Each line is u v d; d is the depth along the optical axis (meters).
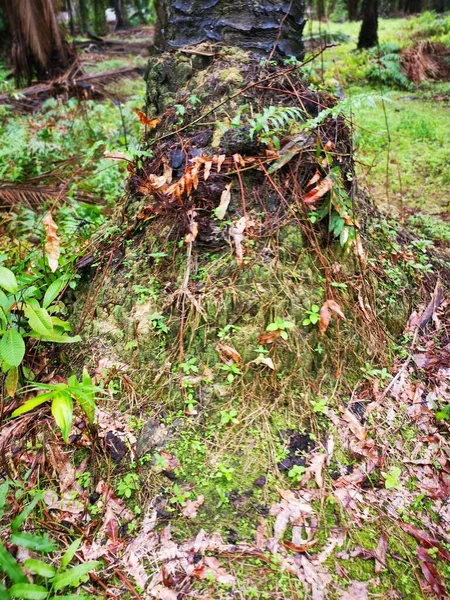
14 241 3.83
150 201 2.73
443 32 12.96
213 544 1.90
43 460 2.24
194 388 2.32
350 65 9.73
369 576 1.86
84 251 3.00
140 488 2.09
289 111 2.42
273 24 2.94
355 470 2.16
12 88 8.55
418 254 3.35
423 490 2.15
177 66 2.94
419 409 2.46
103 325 2.65
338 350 2.47
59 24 8.43
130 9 22.52
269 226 2.52
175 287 2.52
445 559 1.95
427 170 5.45
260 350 2.31
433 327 2.97
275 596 1.78
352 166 2.94
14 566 1.67
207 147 2.62
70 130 6.15
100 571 1.87
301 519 1.97
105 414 2.35
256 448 2.16
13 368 2.39
